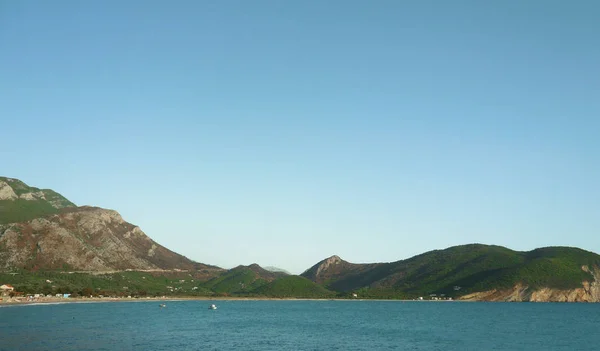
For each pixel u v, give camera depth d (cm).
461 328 15112
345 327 15012
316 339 11406
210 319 17162
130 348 8825
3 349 8200
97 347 8756
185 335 11381
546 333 13762
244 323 15788
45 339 9544
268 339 11150
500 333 13600
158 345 9425
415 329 14588
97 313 17650
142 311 19975
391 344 10756
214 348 9331
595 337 12756
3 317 14300
